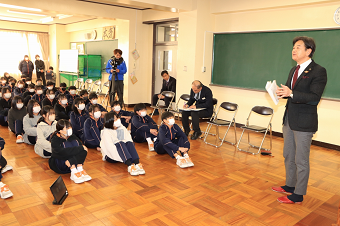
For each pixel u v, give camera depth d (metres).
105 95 7.90
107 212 2.47
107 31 9.39
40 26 12.56
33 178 3.15
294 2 4.75
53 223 2.28
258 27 5.49
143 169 3.48
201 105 5.00
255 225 2.35
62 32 12.16
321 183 3.29
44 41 12.77
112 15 7.52
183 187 3.04
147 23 8.03
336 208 2.69
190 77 6.27
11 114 4.62
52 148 3.03
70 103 5.39
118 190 2.92
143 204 2.64
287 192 2.97
